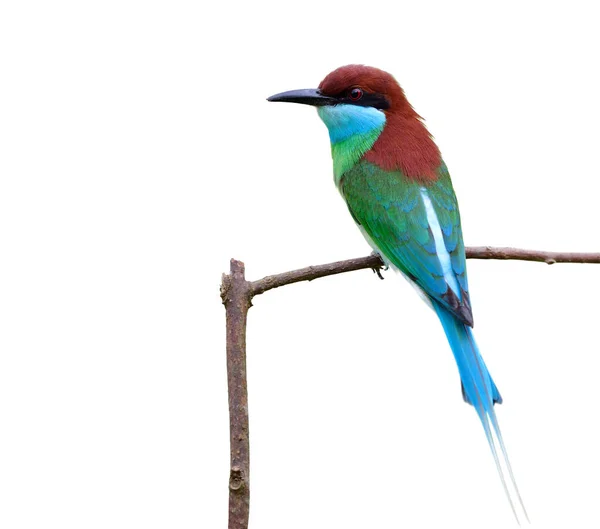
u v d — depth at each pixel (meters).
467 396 9.73
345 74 11.30
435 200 10.74
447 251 10.41
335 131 11.45
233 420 8.67
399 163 10.98
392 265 10.84
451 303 10.05
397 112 11.38
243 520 8.51
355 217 11.17
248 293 9.03
